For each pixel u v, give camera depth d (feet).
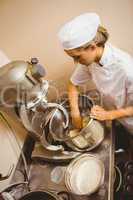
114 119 4.58
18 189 3.89
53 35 4.91
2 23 4.65
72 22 3.69
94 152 4.18
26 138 4.77
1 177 3.67
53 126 3.91
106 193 3.61
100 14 4.90
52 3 4.66
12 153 4.34
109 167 3.90
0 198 3.39
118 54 4.13
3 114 4.12
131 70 4.13
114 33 5.13
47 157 4.24
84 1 4.72
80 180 3.86
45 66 5.29
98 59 4.09
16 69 3.07
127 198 4.30
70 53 3.82
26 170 4.15
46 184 4.01
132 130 5.16
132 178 4.53
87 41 3.63
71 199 3.66
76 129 4.30
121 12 4.87
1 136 4.13
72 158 4.17
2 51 4.67
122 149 5.19
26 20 4.71
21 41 4.87
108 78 4.39
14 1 4.50
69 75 5.42
